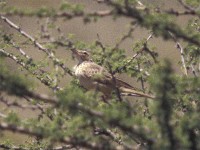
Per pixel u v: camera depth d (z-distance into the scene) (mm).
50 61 11648
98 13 8398
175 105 9898
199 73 12453
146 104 10398
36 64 11680
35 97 8000
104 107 8984
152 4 8930
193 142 7926
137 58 11641
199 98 9734
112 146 8266
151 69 10867
